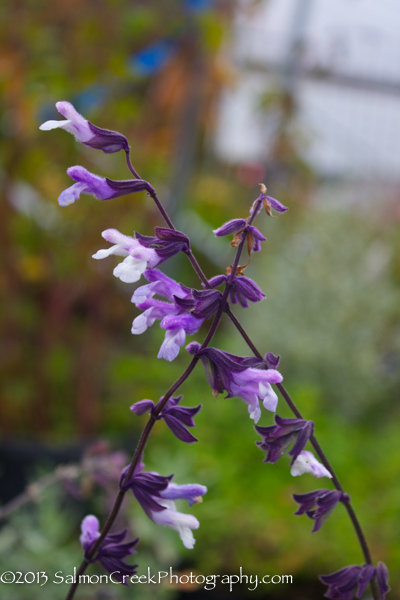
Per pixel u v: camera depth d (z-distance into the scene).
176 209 4.98
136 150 4.34
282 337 5.15
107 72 4.14
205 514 3.25
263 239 1.34
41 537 2.67
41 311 4.21
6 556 2.62
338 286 5.26
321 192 7.35
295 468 1.39
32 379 4.09
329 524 3.40
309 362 5.05
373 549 3.22
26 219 4.25
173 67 4.51
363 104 8.96
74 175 1.33
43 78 4.02
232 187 6.75
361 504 3.62
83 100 4.73
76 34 3.96
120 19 3.98
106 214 4.00
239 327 1.38
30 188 4.86
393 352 5.60
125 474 1.40
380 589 1.50
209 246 6.91
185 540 1.36
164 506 1.41
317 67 6.20
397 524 3.37
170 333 1.30
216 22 4.14
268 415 4.31
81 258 4.02
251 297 1.32
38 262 4.02
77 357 4.24
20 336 4.05
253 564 3.21
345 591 1.49
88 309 4.26
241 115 7.31
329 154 9.27
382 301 5.33
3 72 3.91
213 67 4.62
